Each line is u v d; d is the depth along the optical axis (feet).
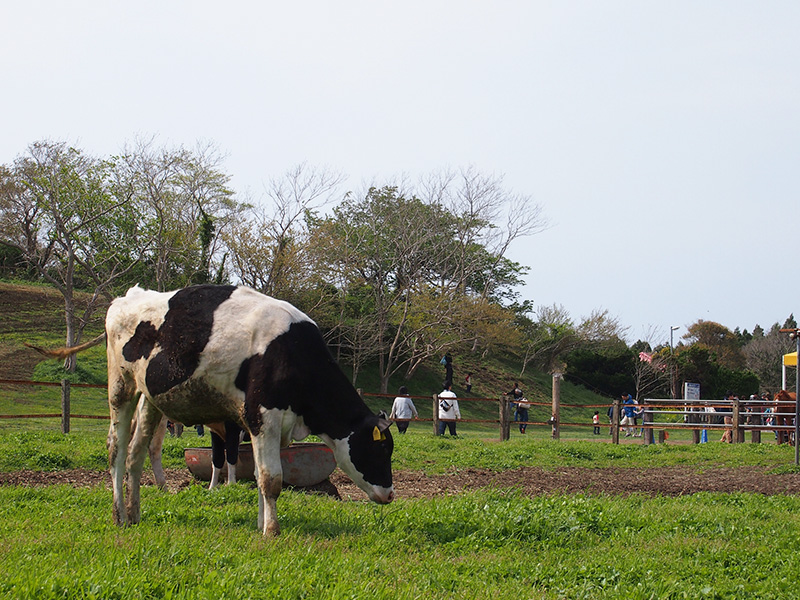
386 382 139.13
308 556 17.11
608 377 174.09
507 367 176.35
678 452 56.29
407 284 146.10
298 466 30.58
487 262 169.48
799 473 46.96
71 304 108.58
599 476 44.39
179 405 21.66
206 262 122.42
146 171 126.72
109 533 19.29
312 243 126.21
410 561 18.01
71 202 104.01
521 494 32.37
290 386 20.90
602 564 18.24
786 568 18.11
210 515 22.57
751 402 68.23
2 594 12.91
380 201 156.04
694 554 19.75
